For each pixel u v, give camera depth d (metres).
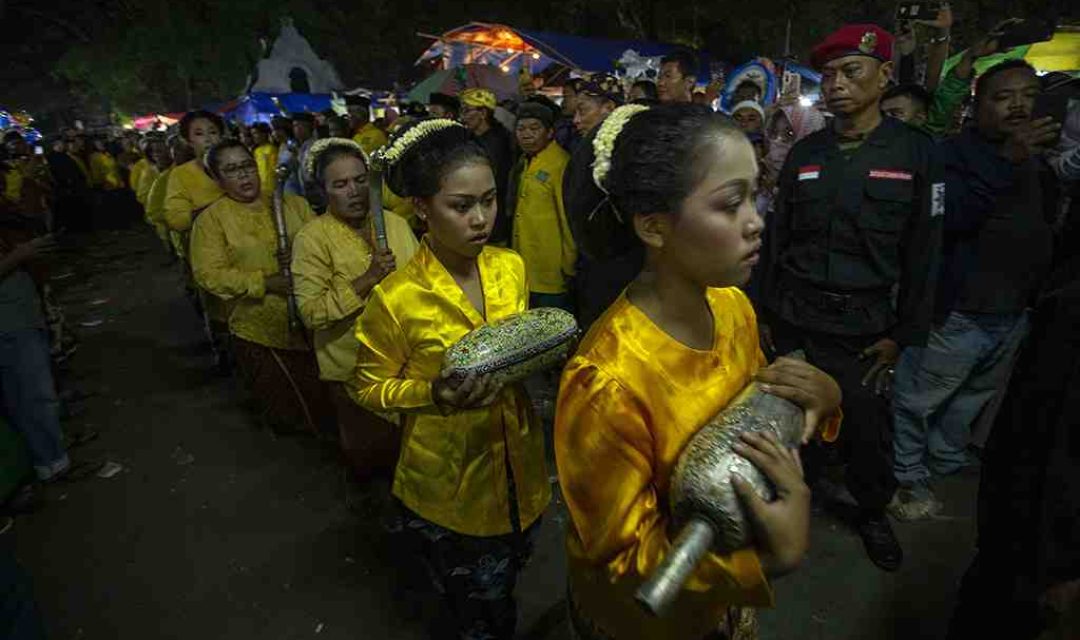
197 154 4.54
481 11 26.08
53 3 27.00
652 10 20.88
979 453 3.29
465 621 1.87
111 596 2.58
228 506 3.17
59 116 29.14
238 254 3.42
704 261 0.89
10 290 3.11
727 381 1.04
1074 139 2.60
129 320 6.62
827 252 2.39
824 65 2.32
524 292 1.82
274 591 2.58
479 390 1.35
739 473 0.83
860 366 2.44
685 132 0.84
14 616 1.52
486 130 4.96
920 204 2.28
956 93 3.40
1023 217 2.63
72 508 3.19
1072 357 1.35
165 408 4.34
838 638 2.22
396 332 1.63
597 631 1.21
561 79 12.77
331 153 2.62
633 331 0.97
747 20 20.08
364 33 26.33
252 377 3.60
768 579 0.88
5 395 3.22
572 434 0.97
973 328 2.76
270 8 24.36
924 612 2.32
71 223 12.23
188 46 24.20
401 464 1.80
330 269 2.64
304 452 3.67
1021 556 1.48
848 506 2.89
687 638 1.07
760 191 3.79
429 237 1.64
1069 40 6.12
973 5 19.78
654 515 0.96
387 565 2.71
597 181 1.00
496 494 1.71
